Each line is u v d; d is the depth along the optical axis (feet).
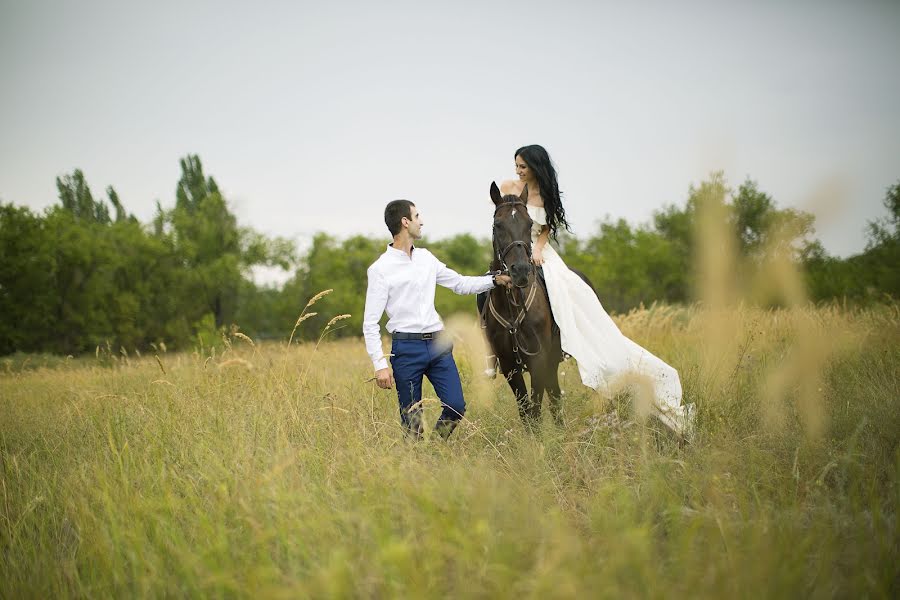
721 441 13.12
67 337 139.23
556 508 9.25
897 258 48.49
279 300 187.42
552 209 17.53
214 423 14.74
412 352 14.30
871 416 13.74
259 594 7.22
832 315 22.90
